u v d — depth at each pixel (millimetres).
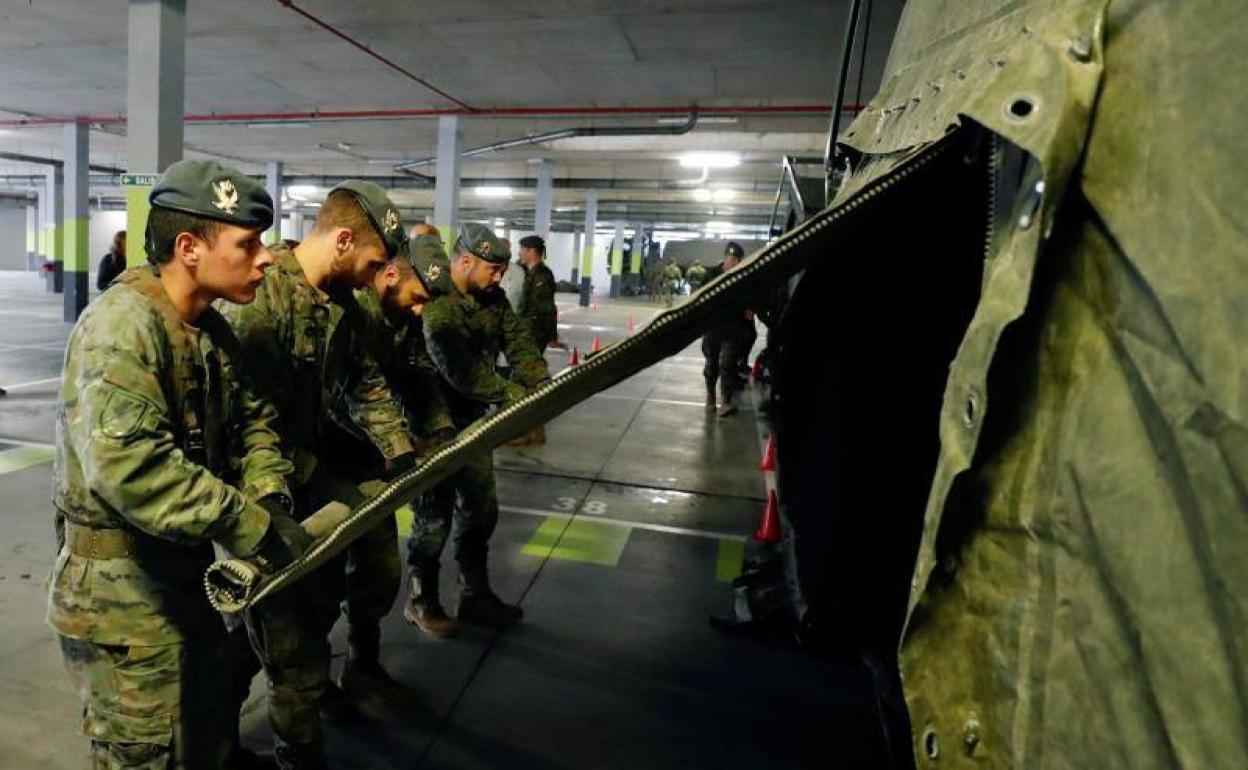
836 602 1644
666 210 29953
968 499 649
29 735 2184
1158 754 505
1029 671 612
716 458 6094
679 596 3436
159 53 6598
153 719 1385
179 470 1250
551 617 3168
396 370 2484
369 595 2355
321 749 1898
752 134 13102
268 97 11430
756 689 2674
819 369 1461
